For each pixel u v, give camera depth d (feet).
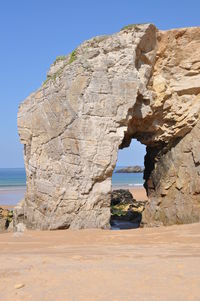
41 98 78.28
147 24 76.38
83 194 72.38
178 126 85.81
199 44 82.53
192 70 83.56
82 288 24.94
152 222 91.25
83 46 78.18
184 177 84.99
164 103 83.51
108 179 74.49
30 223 76.74
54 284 26.04
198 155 82.12
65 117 74.02
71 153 73.05
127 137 90.02
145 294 23.18
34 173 77.82
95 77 73.61
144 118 80.84
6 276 28.43
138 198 185.68
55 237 58.23
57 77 76.84
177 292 23.44
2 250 43.62
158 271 29.09
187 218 82.79
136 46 75.61
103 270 29.76
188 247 42.98
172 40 81.71
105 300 22.24
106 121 73.67
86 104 73.15
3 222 95.96
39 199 75.97
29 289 24.99
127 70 74.90
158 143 91.20
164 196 89.51
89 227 71.92
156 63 82.84
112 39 75.97
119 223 108.17
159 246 44.29
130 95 74.38
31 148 78.79
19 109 81.35
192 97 85.05
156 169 93.30
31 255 37.65
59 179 73.36
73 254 38.04
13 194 259.19
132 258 35.01
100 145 73.15
